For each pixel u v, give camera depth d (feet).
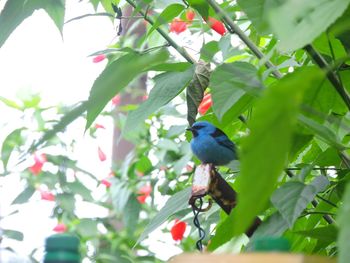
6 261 8.73
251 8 9.20
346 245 5.48
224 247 14.44
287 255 5.71
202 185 11.88
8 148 19.80
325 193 13.51
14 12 11.28
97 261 24.85
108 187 27.45
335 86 11.12
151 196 25.88
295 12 6.38
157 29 14.70
